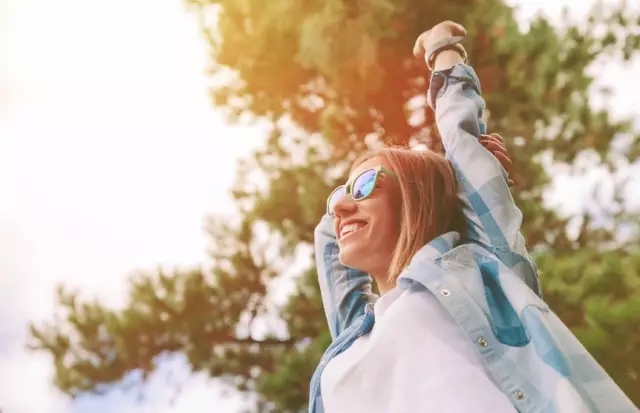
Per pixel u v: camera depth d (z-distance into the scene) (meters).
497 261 1.26
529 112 4.92
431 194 1.40
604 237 5.06
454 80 1.54
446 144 1.47
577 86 5.04
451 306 1.15
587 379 1.12
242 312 5.26
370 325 1.40
